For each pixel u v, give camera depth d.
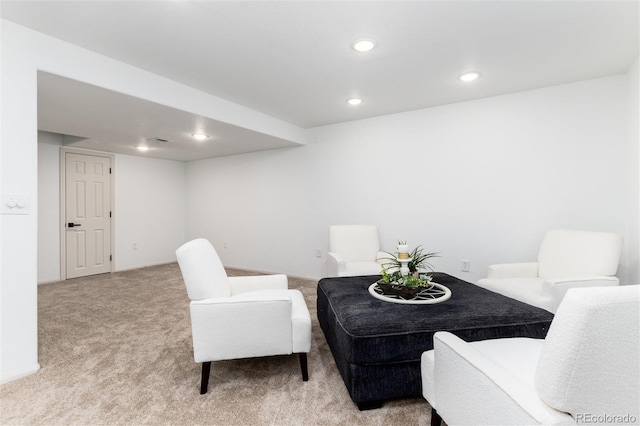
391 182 3.81
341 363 1.71
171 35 2.05
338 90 3.02
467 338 1.58
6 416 1.50
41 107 2.77
